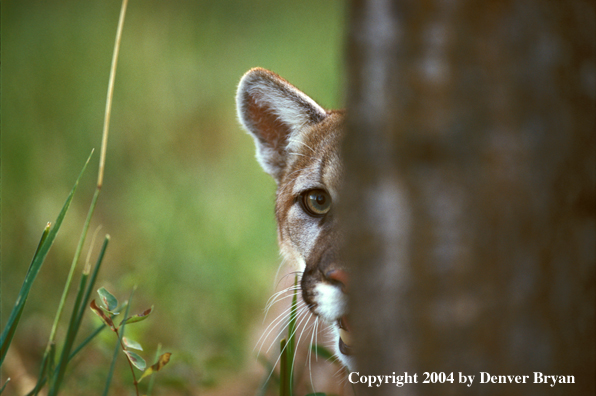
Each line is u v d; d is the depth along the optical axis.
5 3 19.16
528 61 2.52
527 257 2.55
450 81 2.55
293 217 6.65
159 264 11.24
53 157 14.23
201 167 15.24
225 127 17.12
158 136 15.73
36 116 15.14
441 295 2.65
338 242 5.54
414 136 2.62
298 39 23.02
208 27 23.12
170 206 12.88
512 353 2.59
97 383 7.06
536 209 2.53
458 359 2.65
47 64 16.80
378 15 2.67
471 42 2.54
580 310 2.61
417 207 2.65
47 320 9.68
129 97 16.61
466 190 2.57
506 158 2.53
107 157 14.94
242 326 10.23
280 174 7.61
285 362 4.55
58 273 11.21
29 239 11.78
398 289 2.72
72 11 20.22
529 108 2.52
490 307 2.59
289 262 7.12
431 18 2.57
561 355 2.60
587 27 2.64
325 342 7.28
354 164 2.83
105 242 4.52
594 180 2.61
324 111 7.02
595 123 2.62
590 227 2.62
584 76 2.61
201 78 18.98
